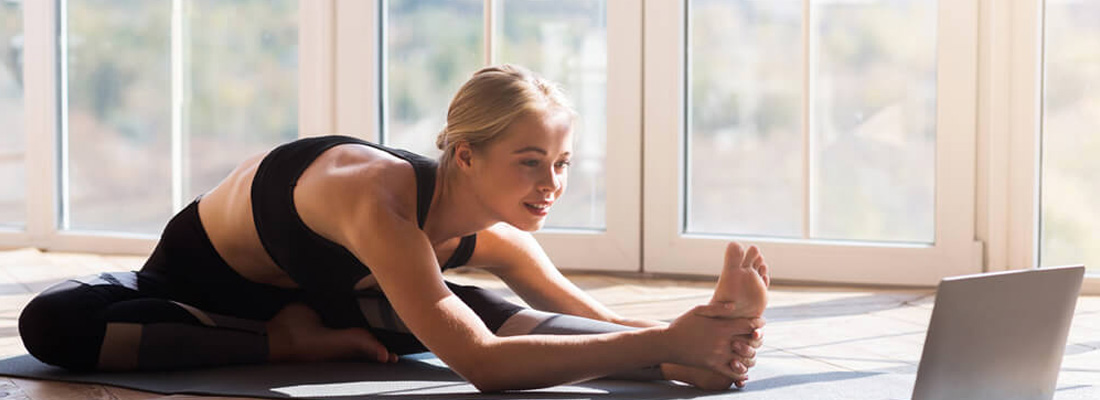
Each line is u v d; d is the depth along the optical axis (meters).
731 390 1.83
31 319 1.95
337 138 2.01
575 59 3.71
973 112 3.33
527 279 2.09
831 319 2.78
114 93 4.15
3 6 4.25
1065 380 2.00
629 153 3.64
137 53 4.12
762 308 1.74
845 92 3.49
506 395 1.79
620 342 1.72
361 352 2.11
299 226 1.91
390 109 3.89
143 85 4.12
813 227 3.54
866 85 3.47
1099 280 3.24
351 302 2.13
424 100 3.85
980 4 3.32
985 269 3.37
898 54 3.43
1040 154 3.32
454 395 1.80
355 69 3.86
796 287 3.42
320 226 1.88
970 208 3.35
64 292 1.97
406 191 1.81
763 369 2.04
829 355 2.27
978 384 1.50
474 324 1.73
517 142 1.72
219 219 2.06
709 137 3.62
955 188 3.36
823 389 1.86
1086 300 3.09
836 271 3.47
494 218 1.84
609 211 3.67
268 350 2.08
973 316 1.44
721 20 3.59
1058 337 1.58
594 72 3.70
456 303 1.74
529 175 1.74
